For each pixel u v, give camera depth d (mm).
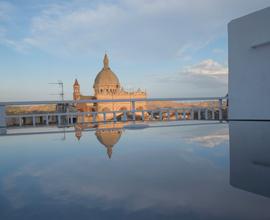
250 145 2510
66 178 1526
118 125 5520
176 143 2785
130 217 975
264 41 4523
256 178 1437
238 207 1045
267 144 2547
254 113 4914
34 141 3230
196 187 1304
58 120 5918
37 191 1300
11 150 2600
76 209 1063
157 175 1542
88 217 983
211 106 7000
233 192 1222
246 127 4098
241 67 5137
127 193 1242
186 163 1841
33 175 1611
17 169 1779
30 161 2045
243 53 5070
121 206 1085
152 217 969
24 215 1011
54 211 1046
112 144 2828
